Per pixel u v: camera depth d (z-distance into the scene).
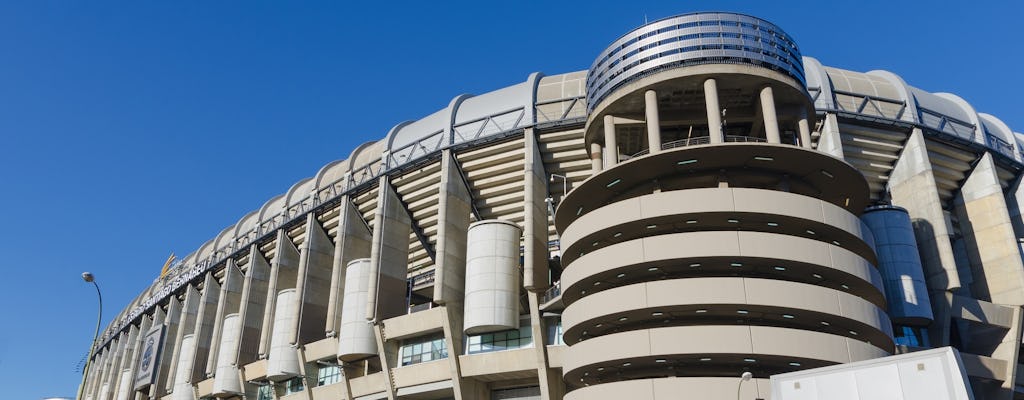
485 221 49.88
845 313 36.00
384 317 52.44
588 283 40.50
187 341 77.31
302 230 67.00
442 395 50.78
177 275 90.25
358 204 60.91
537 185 49.31
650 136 42.00
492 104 54.41
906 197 50.59
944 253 46.75
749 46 42.78
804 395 21.09
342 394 54.66
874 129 50.50
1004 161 54.34
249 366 64.44
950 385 18.56
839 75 52.09
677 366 38.06
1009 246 49.69
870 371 20.05
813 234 39.69
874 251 41.22
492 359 46.75
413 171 56.03
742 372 37.75
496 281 47.69
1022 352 48.84
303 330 58.94
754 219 38.25
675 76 42.00
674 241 37.19
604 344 37.53
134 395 88.31
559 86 53.25
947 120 52.66
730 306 35.69
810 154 38.84
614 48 46.16
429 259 61.06
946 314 45.91
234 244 75.19
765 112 41.88
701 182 41.69
